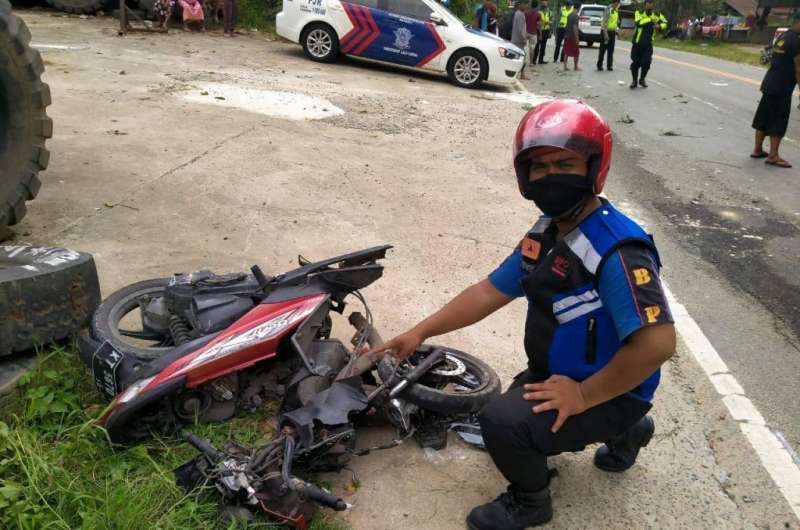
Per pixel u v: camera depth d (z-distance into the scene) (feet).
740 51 109.91
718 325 15.43
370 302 14.62
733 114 43.06
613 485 9.93
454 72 45.27
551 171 7.25
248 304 10.58
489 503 8.88
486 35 45.73
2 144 15.19
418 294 15.24
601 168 7.20
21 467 8.56
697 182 26.99
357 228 18.57
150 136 24.44
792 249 20.44
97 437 9.48
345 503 8.59
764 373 13.50
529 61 66.95
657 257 7.53
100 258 15.30
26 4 54.44
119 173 20.58
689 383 12.87
